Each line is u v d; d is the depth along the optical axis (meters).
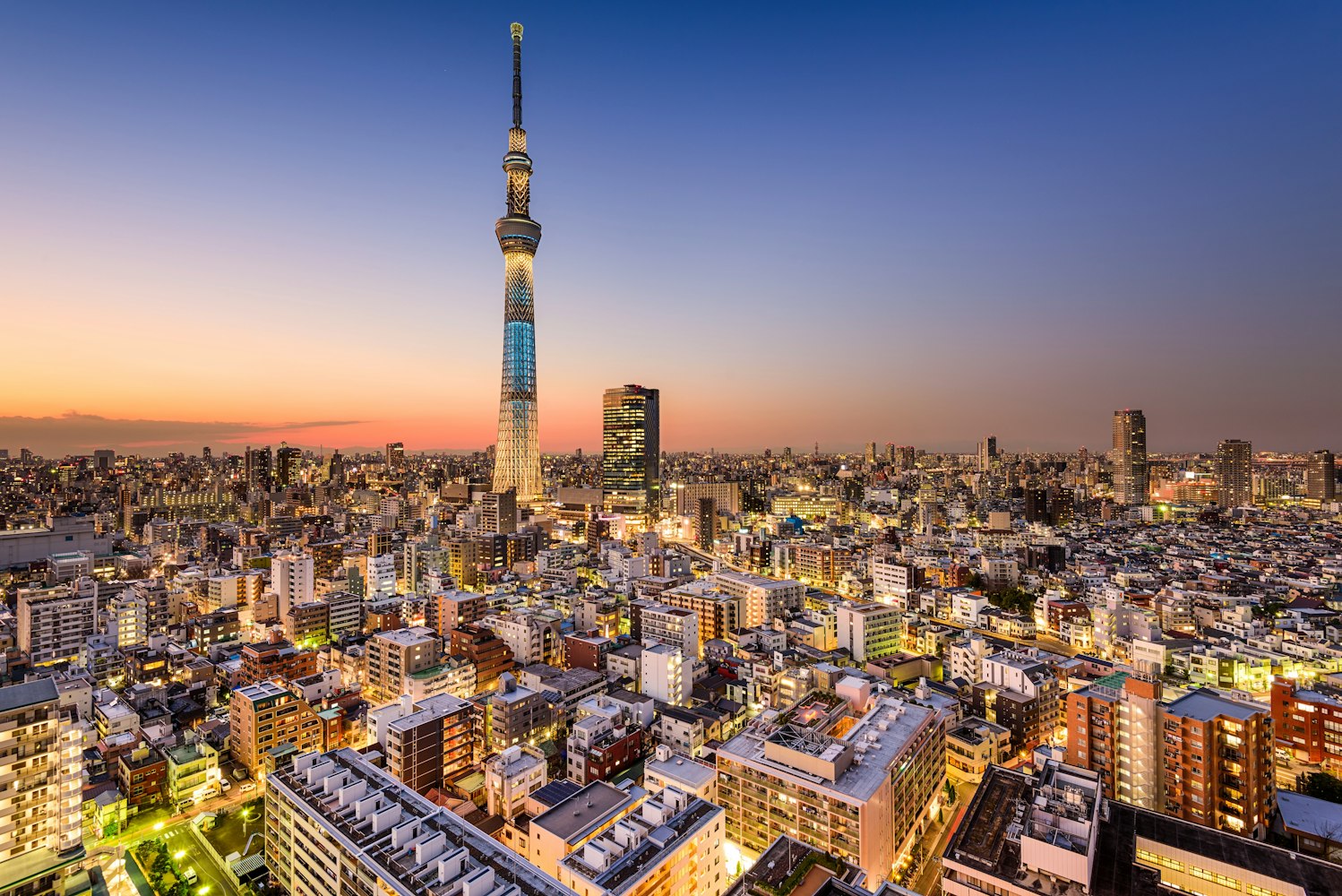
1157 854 117.19
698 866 113.31
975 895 103.94
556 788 139.75
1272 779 145.00
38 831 121.00
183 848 147.38
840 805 124.38
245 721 177.25
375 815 108.06
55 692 124.44
